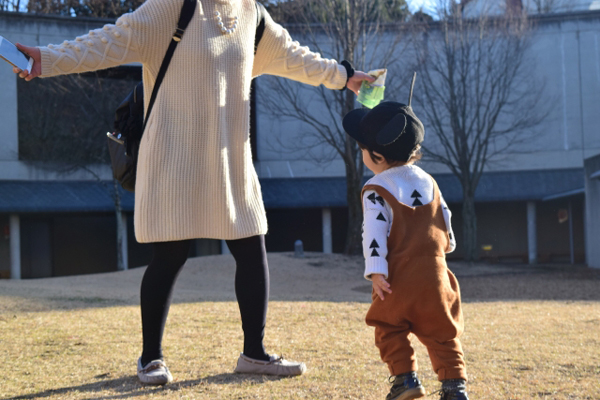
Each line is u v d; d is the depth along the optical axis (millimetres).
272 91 25531
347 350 4250
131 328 5266
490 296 12398
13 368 3668
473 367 3734
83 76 22984
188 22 3211
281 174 27344
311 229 28875
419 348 4469
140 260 27797
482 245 28562
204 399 2924
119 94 23328
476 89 23094
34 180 24719
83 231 27031
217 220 3291
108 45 3115
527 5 27297
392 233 2617
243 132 3387
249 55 3408
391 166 2768
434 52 23500
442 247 2639
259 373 3447
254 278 3473
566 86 27375
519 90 26641
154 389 3129
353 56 20906
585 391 3117
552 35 27359
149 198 3215
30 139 25000
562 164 27297
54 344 4461
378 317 2588
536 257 26422
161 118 3225
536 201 27031
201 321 5762
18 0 26953
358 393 3033
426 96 24031
